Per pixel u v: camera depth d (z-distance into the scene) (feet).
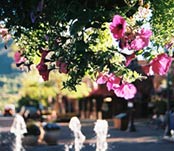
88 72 11.59
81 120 172.45
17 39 13.11
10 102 204.33
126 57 11.36
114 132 112.57
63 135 97.09
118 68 11.31
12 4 12.09
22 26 12.11
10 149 60.44
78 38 11.16
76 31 10.84
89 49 11.30
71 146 66.59
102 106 178.91
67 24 11.53
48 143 72.02
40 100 172.55
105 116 180.65
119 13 11.12
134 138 92.38
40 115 82.84
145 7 11.25
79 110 202.08
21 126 60.80
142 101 173.47
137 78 11.49
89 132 112.27
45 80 12.62
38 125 74.33
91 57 11.31
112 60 11.31
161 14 11.46
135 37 10.88
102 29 11.18
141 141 85.25
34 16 11.47
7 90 231.09
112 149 71.31
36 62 13.39
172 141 80.89
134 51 11.41
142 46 10.85
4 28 13.26
